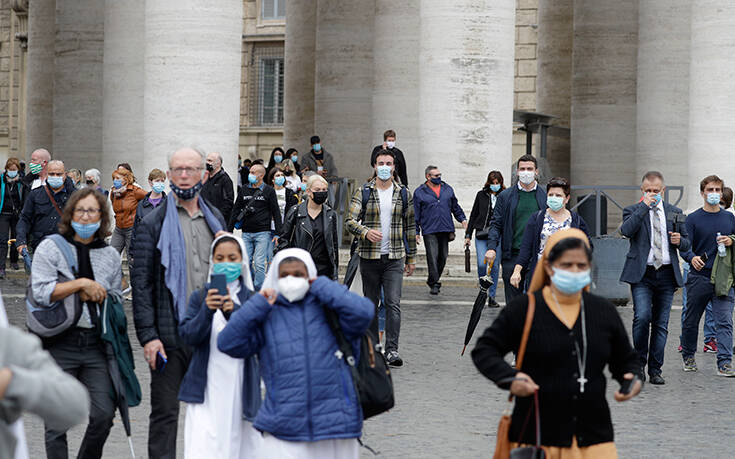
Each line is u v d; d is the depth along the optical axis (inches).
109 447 416.2
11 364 204.4
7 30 2271.2
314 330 303.4
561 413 273.9
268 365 303.7
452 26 1026.1
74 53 1380.4
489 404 505.0
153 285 357.7
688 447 428.8
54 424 210.1
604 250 860.6
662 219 569.0
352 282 608.7
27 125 1578.5
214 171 866.8
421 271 1051.9
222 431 327.9
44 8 1550.2
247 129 2373.3
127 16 1167.0
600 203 1058.1
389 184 610.5
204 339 330.6
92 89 1380.4
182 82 976.3
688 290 600.4
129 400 352.8
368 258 605.0
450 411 487.8
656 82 1283.2
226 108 989.2
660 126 1282.0
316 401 299.3
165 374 355.9
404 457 405.4
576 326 275.7
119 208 838.5
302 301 306.8
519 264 573.3
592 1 1402.6
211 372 329.7
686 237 571.2
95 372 349.1
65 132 1384.1
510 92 1046.4
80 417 209.0
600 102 1397.6
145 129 991.6
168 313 354.9
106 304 349.4
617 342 280.7
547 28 1589.6
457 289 970.7
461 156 1031.0
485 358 274.2
